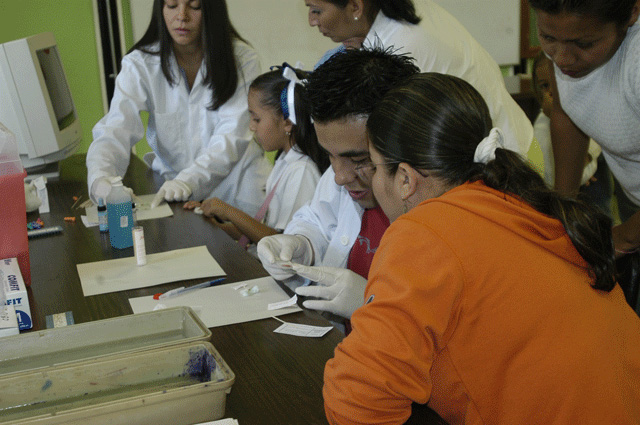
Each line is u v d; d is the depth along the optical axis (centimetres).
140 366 85
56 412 72
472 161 83
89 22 332
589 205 79
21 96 224
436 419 82
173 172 239
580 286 78
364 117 100
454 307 74
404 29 152
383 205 90
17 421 70
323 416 82
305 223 151
